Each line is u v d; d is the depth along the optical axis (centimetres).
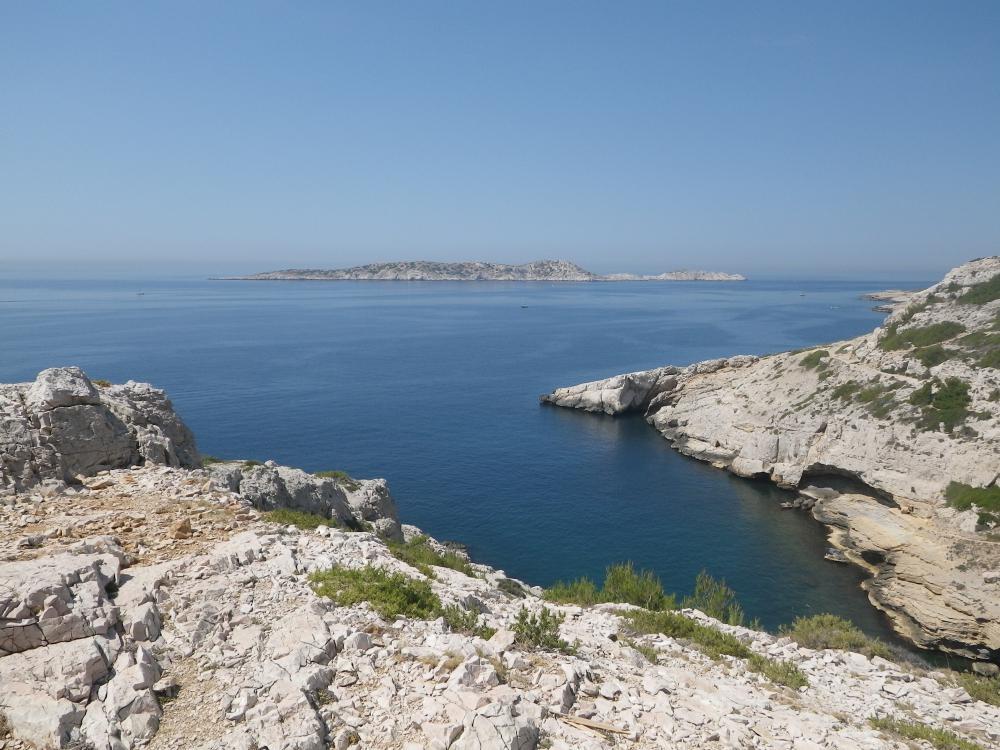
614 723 1090
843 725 1282
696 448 8162
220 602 1288
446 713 998
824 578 4959
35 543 1459
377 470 7031
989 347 6169
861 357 7719
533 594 2680
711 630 1847
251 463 3372
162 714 959
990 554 4294
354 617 1298
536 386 11938
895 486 5462
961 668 3900
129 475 2083
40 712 890
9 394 2116
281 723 938
